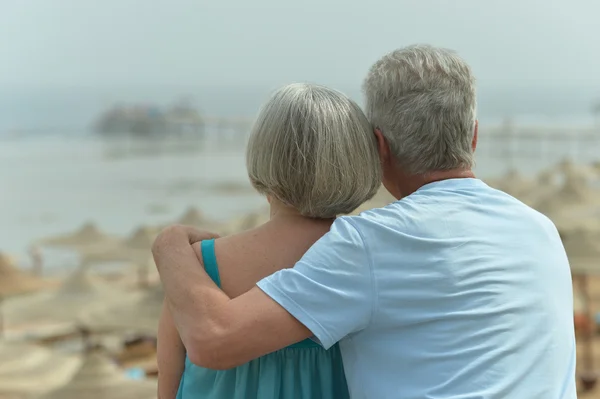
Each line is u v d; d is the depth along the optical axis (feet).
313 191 5.03
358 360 4.82
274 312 4.62
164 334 5.29
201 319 4.66
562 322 4.93
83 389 18.78
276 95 5.17
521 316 4.75
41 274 65.41
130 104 312.29
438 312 4.67
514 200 5.30
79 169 174.81
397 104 5.22
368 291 4.67
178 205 125.90
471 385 4.52
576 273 31.12
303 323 4.60
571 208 39.99
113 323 29.94
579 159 168.55
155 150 217.36
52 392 18.86
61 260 74.95
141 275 54.60
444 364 4.60
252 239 5.16
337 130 5.02
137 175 165.37
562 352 4.83
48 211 123.13
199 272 4.91
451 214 4.96
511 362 4.60
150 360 37.58
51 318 30.81
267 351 4.65
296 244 5.15
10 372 24.57
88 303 31.50
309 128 4.99
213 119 264.72
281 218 5.27
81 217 117.80
